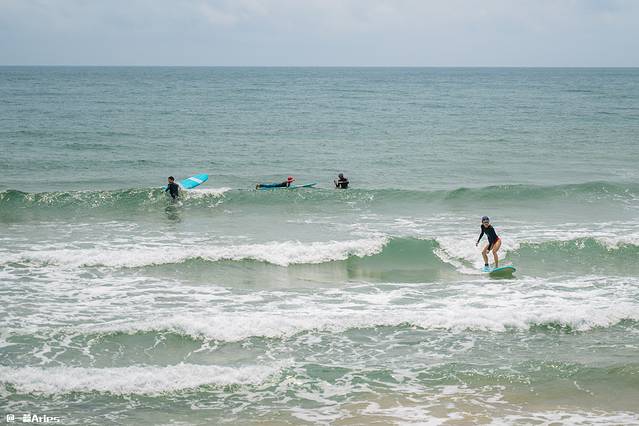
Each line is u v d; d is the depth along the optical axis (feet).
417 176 114.11
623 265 63.16
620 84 556.92
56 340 43.04
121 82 505.25
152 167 117.80
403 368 40.73
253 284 56.54
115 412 35.04
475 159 132.67
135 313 48.44
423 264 63.52
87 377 37.93
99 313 48.19
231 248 63.52
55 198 83.82
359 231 74.28
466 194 91.09
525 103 301.02
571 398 37.17
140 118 205.57
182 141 153.17
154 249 65.00
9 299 50.44
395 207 86.94
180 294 53.16
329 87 466.70
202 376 38.73
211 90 400.26
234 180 107.86
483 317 47.98
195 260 61.31
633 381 38.96
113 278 56.54
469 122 208.03
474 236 71.61
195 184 99.30
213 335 44.37
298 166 122.52
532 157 135.54
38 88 381.60
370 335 45.52
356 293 54.65
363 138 164.96
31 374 37.78
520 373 39.99
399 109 261.24
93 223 76.18
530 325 47.29
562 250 65.87
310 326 46.16
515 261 64.13
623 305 51.06
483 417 34.99
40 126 175.32
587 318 47.85
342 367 40.60
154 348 42.68
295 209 85.25
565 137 168.35
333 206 87.04
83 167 116.06
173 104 270.26
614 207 86.99
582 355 42.65
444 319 47.50
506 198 90.89
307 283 57.26
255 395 37.32
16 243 66.49
